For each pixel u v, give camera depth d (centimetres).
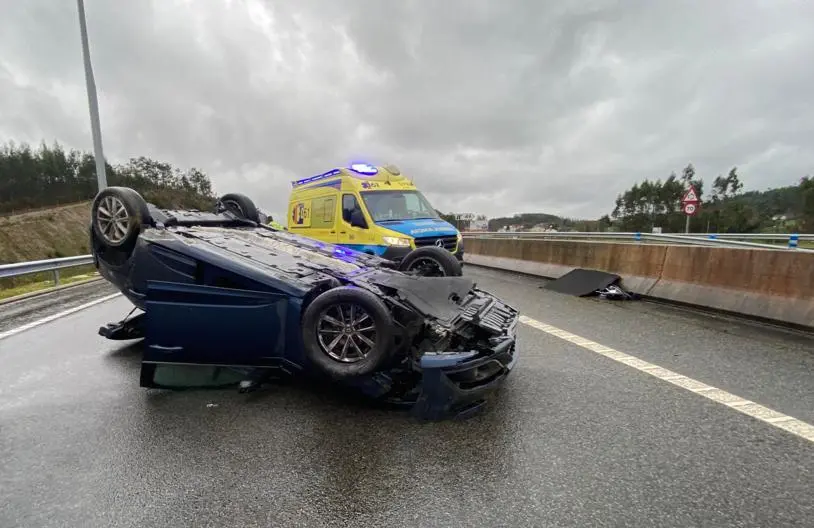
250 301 354
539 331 562
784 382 390
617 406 345
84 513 224
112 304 791
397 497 236
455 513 223
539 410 339
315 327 338
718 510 224
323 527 214
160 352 358
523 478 253
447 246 911
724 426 312
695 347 491
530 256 1183
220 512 225
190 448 287
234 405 353
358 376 327
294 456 277
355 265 454
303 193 1160
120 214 433
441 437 300
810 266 560
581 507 227
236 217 611
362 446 289
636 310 688
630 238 1947
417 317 342
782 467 262
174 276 383
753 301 618
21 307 761
